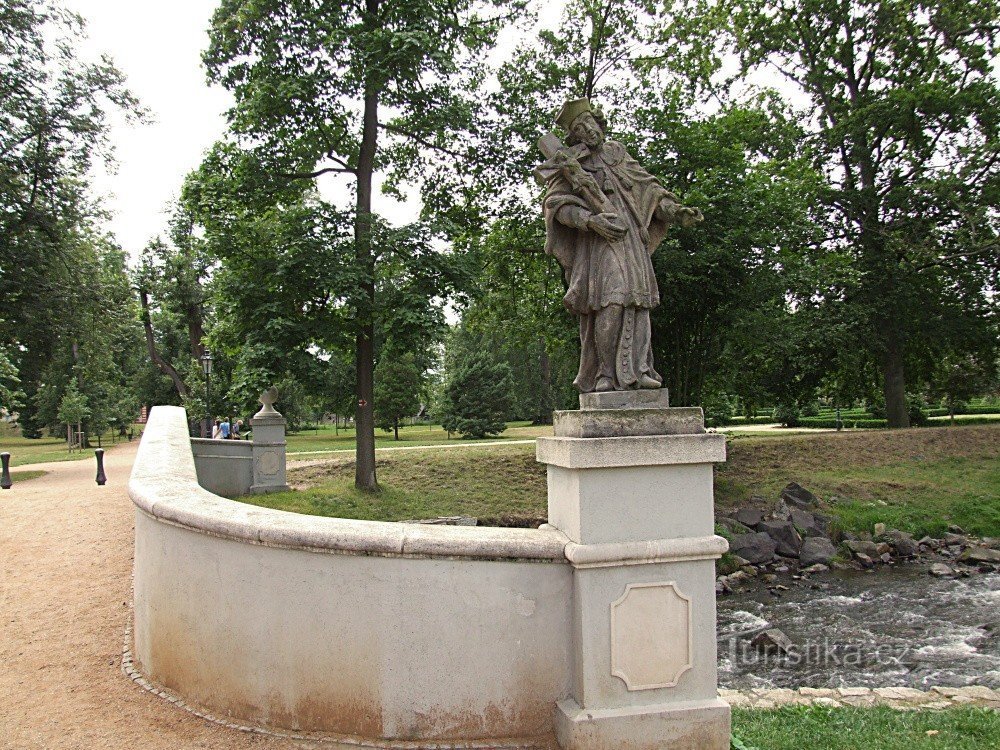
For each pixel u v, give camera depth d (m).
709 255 18.95
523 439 38.25
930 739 4.95
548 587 4.21
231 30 17.77
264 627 4.33
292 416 56.72
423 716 4.11
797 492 21.23
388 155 21.69
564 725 4.05
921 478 23.16
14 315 24.19
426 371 48.84
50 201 24.80
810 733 5.05
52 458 32.88
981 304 30.78
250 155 17.95
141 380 50.97
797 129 28.98
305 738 4.15
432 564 4.12
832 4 29.33
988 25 28.02
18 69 23.28
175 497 5.15
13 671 5.57
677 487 4.26
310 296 17.98
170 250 37.50
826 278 23.67
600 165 4.80
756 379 30.78
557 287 23.91
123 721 4.50
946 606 13.44
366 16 17.81
